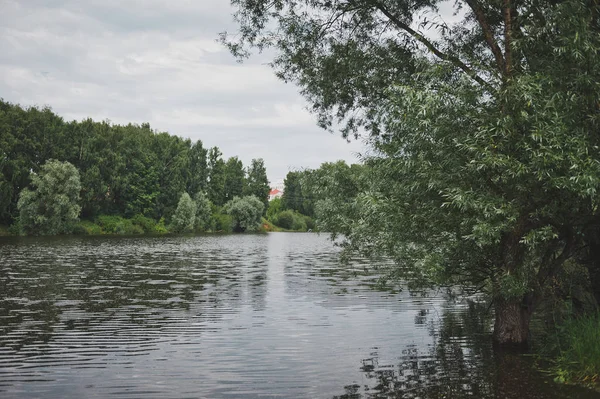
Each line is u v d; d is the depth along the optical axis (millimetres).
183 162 102875
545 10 9898
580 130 9094
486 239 9148
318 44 15391
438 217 10398
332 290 20875
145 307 16578
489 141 9078
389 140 12562
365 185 13688
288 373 9453
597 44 9273
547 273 10883
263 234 106250
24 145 75500
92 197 84000
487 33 11125
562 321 12148
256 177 146625
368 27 14953
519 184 9312
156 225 93688
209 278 25109
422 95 9641
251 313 15664
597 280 11438
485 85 9844
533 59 10195
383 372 9430
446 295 18844
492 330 13031
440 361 10078
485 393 8086
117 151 93938
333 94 16094
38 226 70875
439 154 9773
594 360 8594
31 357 10586
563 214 9953
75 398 8180
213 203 122500
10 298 18094
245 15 14688
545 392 8039
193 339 12242
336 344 11734
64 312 15555
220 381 9023
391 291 20547
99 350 11180
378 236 11977
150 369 9758
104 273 26578
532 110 9180
